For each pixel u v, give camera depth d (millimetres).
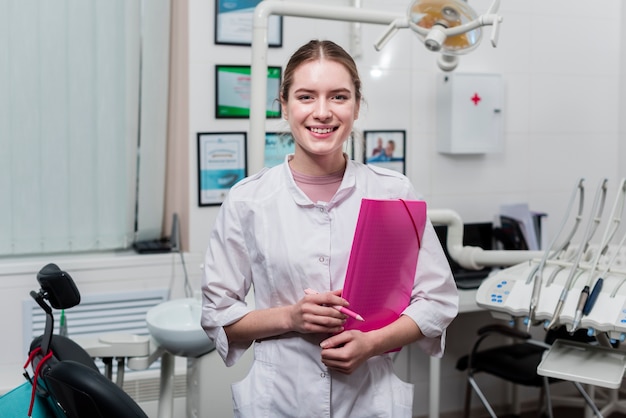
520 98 3559
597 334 2086
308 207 1436
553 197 3672
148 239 3242
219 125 3111
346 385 1432
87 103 3035
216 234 1491
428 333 1459
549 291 2084
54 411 1645
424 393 3490
